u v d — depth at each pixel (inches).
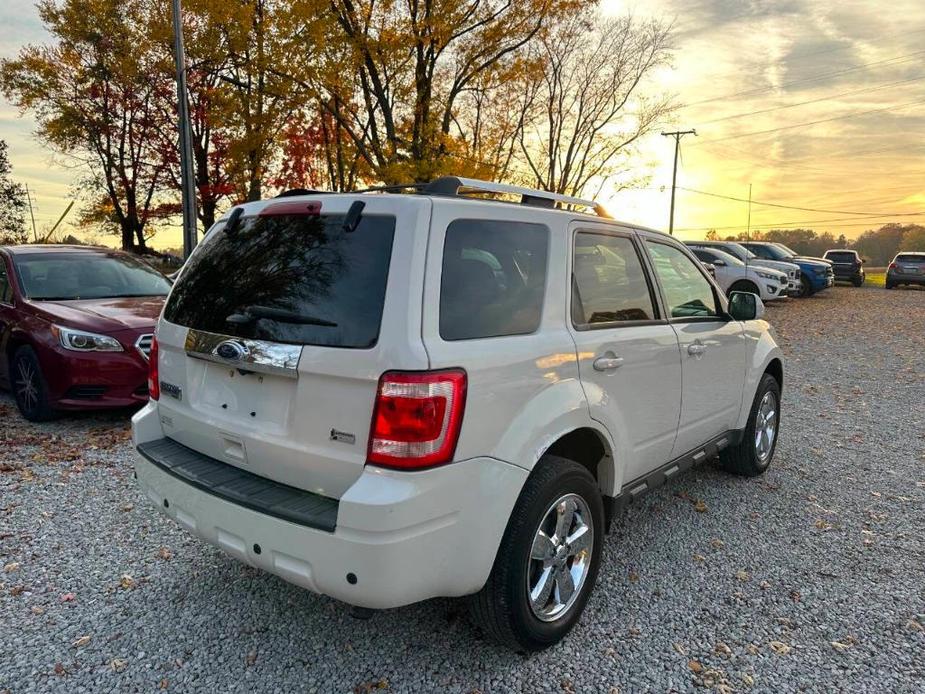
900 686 102.3
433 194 106.0
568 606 112.4
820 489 187.0
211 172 947.3
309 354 92.1
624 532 157.3
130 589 128.1
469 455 91.9
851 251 1174.3
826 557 145.5
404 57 578.6
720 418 166.9
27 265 265.9
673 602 126.3
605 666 106.9
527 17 619.5
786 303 816.9
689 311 154.6
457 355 90.8
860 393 317.7
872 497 181.2
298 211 104.7
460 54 634.2
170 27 713.0
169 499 109.0
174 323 118.1
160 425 124.8
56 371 225.1
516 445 97.9
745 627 118.3
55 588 128.0
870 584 134.0
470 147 634.2
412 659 108.0
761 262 817.5
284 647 110.7
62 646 109.8
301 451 94.5
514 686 101.7
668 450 145.3
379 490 85.1
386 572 85.0
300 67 557.3
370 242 93.5
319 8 542.6
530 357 101.9
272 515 91.8
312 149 717.9
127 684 100.9
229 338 102.7
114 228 1097.4
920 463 211.0
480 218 101.9
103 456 203.3
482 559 95.0
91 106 981.8
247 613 120.5
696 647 112.2
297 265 99.2
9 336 247.3
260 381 101.4
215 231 121.0
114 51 909.2
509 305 103.0
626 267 133.6
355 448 89.1
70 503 167.9
